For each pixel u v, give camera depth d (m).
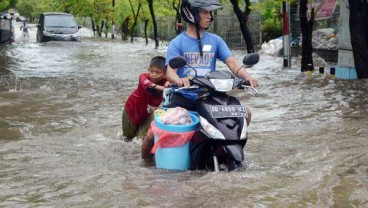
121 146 6.79
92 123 8.33
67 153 6.38
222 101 5.41
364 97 10.66
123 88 12.45
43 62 19.84
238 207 4.32
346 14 14.34
